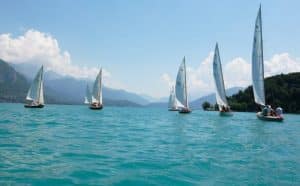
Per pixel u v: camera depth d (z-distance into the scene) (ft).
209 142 71.87
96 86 314.35
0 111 211.00
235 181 37.88
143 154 53.26
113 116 194.90
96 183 35.22
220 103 209.56
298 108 371.97
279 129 114.73
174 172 41.22
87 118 160.66
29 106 286.25
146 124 127.65
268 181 38.29
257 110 396.57
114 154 52.49
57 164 43.55
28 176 36.96
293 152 60.03
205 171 42.32
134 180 36.99
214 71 208.54
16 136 72.08
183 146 64.39
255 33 168.76
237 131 101.55
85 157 49.16
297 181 38.50
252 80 171.22
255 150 61.67
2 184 33.65
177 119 173.58
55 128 95.04
